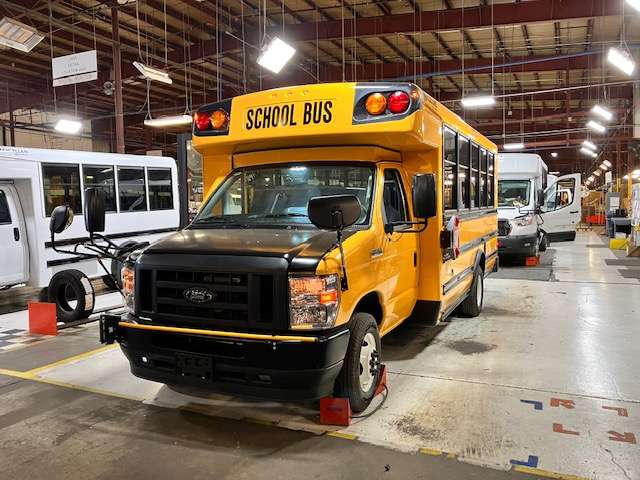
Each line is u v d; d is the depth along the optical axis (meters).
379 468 3.61
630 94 24.67
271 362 3.68
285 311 3.72
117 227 10.69
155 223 11.62
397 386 5.11
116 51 15.60
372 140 4.84
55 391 5.12
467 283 7.36
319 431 4.18
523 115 28.86
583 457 3.72
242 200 5.14
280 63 11.63
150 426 4.32
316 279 3.71
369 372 4.61
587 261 14.72
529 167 14.44
